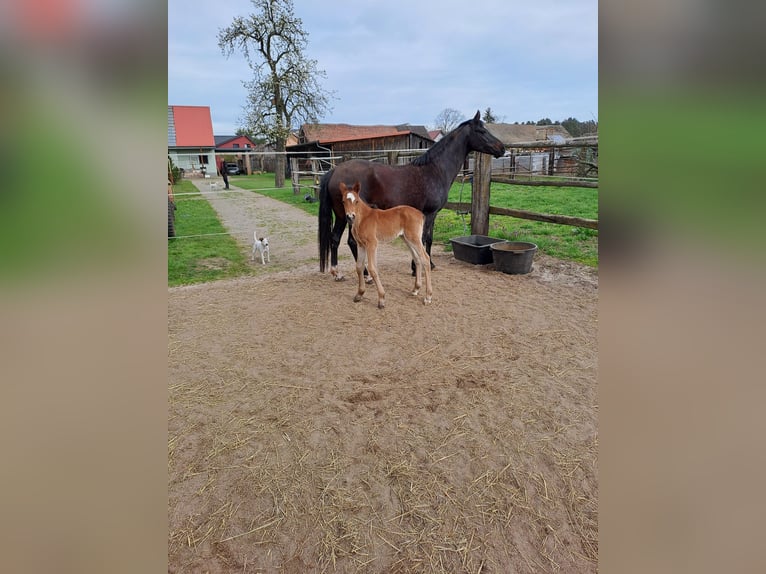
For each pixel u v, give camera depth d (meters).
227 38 16.50
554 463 1.89
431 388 2.51
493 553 1.49
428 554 1.49
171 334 3.35
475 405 2.33
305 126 23.06
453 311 3.68
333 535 1.57
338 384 2.58
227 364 2.87
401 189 4.19
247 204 12.05
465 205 5.98
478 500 1.71
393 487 1.78
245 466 1.92
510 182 5.29
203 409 2.36
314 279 4.78
